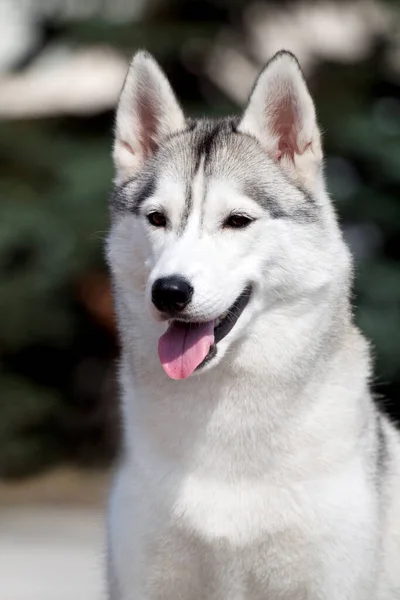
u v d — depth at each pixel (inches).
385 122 885.2
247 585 348.8
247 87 970.7
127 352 359.3
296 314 346.3
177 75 930.7
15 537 689.6
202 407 342.6
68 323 896.9
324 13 970.1
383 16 904.9
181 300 324.2
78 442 916.6
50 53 1002.7
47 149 902.4
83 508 791.7
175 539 343.0
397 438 392.8
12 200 878.4
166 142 370.0
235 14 929.5
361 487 343.3
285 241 346.0
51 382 928.3
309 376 344.8
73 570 597.0
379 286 831.7
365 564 341.7
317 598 343.9
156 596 354.6
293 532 338.3
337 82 900.6
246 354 343.0
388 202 868.0
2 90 988.6
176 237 342.6
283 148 362.6
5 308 866.8
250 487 341.7
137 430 352.8
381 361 794.8
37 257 872.3
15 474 877.8
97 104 949.2
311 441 342.0
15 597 542.9
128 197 364.2
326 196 365.1
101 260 865.5
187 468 344.5
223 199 343.3
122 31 888.9
